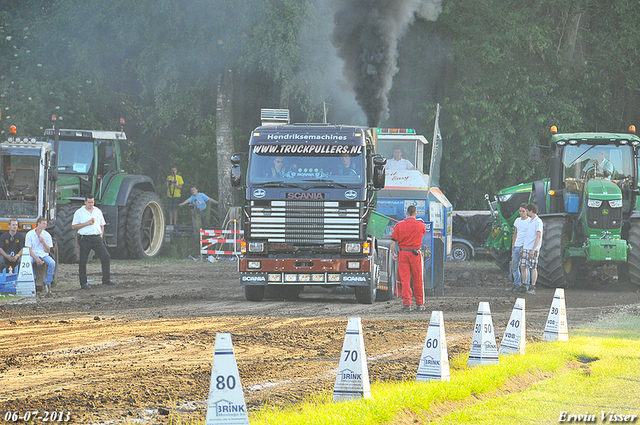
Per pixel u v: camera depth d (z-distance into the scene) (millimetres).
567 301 52625
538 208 67375
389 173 63469
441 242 56906
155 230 93188
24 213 64875
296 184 48875
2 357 28609
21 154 64812
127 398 21828
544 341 32781
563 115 110438
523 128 110938
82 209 58812
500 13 111625
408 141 69688
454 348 31375
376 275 51438
